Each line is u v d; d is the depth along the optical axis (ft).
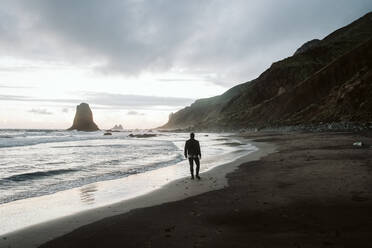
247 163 52.75
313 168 40.52
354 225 18.30
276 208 23.02
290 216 20.86
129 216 23.75
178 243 17.06
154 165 60.29
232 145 109.29
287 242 16.31
